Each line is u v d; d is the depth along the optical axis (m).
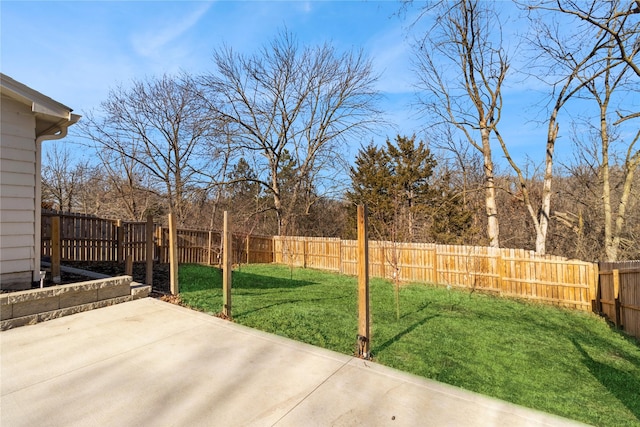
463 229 16.36
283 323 4.95
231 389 2.83
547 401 3.30
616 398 3.50
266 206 22.69
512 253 9.40
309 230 22.72
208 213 20.86
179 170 21.09
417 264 11.18
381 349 4.30
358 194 20.09
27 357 3.37
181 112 20.47
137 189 20.59
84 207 23.59
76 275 5.68
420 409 2.59
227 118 19.55
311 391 2.84
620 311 6.62
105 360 3.35
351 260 12.95
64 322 4.40
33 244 4.92
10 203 4.67
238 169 22.88
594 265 8.07
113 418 2.38
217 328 4.37
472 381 3.62
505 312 7.43
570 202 15.88
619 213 12.16
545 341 5.40
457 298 8.73
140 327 4.30
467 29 12.77
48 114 4.87
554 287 8.67
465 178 17.67
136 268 9.38
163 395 2.71
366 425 2.37
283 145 21.45
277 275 11.27
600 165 13.87
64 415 2.42
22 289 4.54
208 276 9.11
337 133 21.12
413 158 18.78
